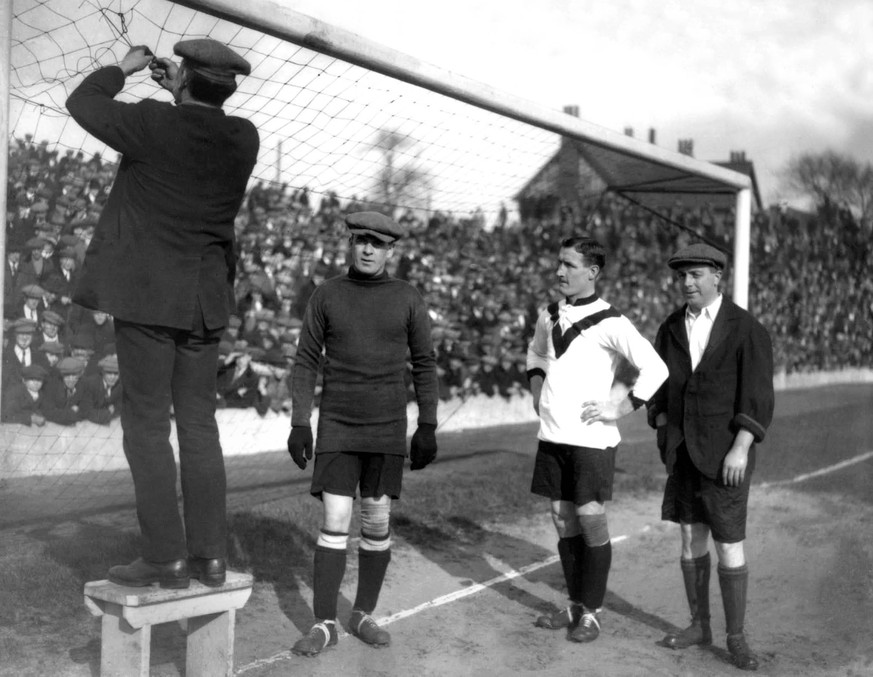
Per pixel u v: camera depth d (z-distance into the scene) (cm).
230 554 511
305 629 419
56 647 368
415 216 1260
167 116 316
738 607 400
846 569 564
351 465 392
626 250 1648
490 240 1385
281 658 379
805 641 434
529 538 622
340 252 1022
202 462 332
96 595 313
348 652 391
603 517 421
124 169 321
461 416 1109
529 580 527
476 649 405
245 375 836
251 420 847
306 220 1044
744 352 399
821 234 1958
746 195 801
